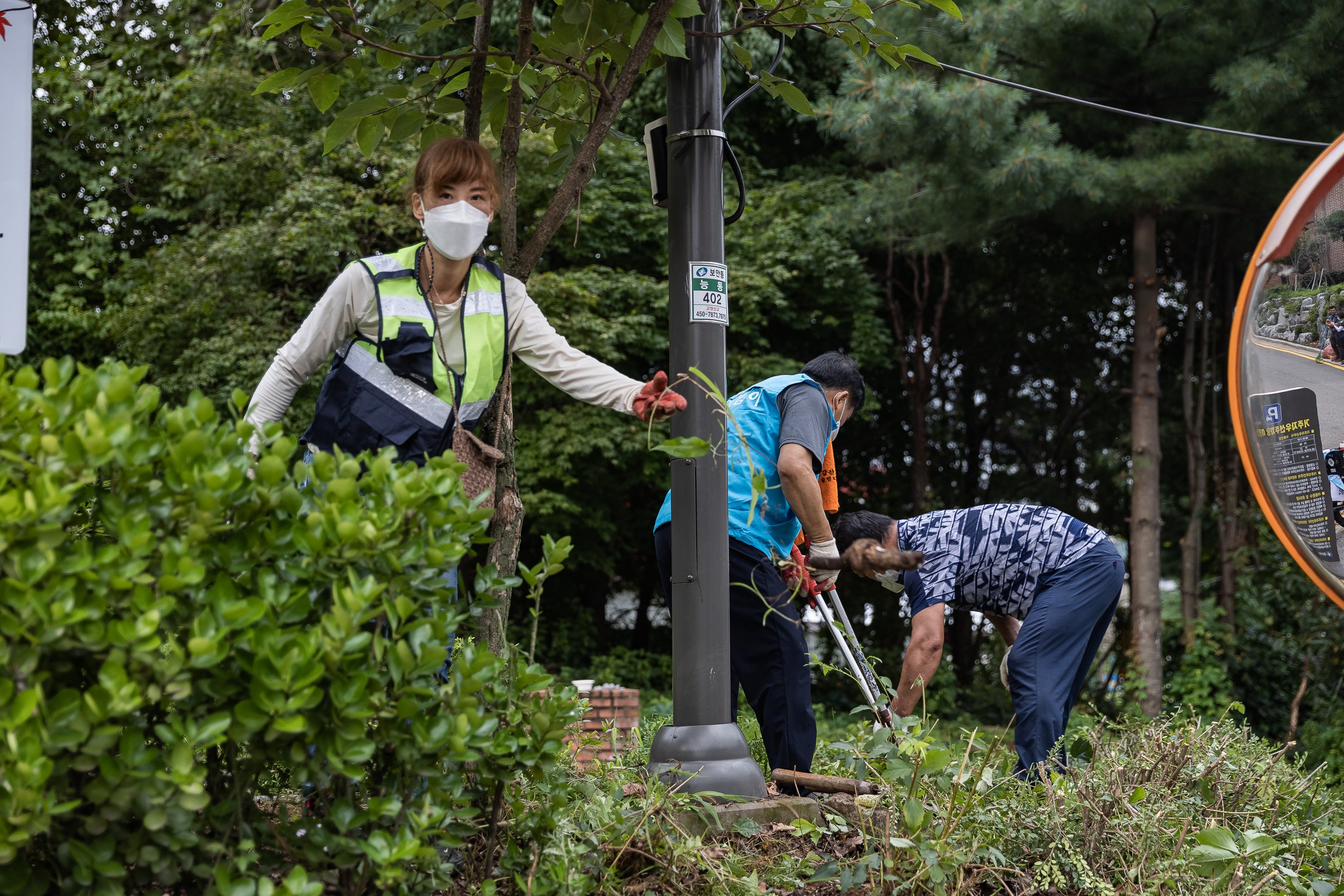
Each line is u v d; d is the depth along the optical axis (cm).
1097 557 369
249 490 162
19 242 237
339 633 149
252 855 153
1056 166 925
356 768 154
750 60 299
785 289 1312
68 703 137
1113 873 234
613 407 243
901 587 371
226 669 151
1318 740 920
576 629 1373
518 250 273
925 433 1447
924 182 1064
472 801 196
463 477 233
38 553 139
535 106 305
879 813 243
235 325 1080
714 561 268
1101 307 1520
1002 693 1353
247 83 1204
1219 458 1353
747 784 257
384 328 227
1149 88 1034
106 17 1455
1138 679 1088
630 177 1261
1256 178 971
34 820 131
